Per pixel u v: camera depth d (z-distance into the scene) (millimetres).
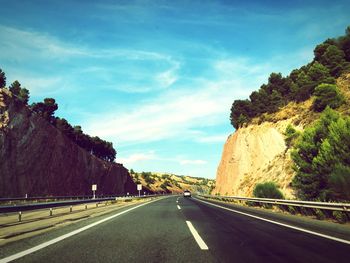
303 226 11000
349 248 6879
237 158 58469
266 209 22797
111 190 86750
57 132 59812
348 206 12516
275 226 10977
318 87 43000
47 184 51062
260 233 9211
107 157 116438
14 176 43125
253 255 6113
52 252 6336
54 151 56156
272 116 55656
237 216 15172
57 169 55875
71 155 63781
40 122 53219
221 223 11922
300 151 25547
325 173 21672
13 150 44406
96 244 7281
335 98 41031
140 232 9367
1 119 43812
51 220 13422
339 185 17156
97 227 10578
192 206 24641
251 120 62281
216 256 6012
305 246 7098
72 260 5648
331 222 12961
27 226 11117
